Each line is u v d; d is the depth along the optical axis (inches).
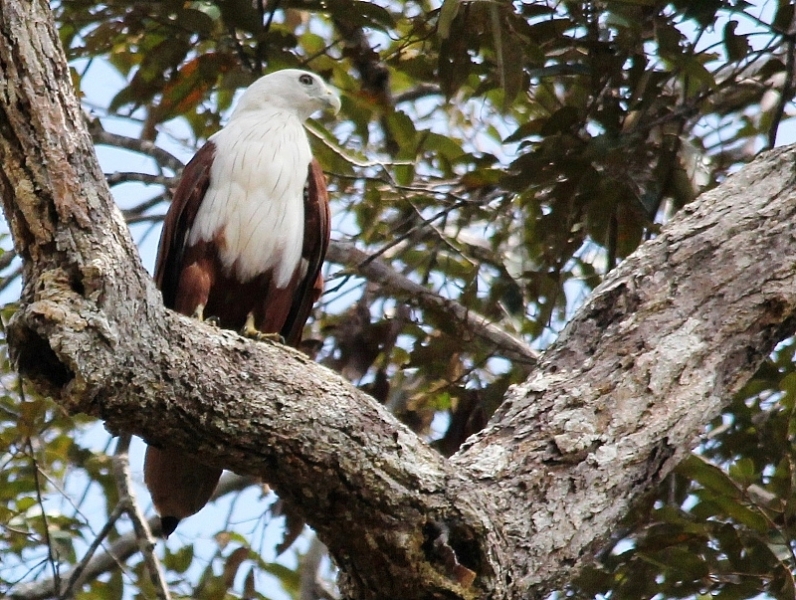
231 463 256.8
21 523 479.2
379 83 530.9
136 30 480.7
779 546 386.6
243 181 417.1
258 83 462.9
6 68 232.7
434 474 264.7
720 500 392.2
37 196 232.2
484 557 260.7
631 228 448.5
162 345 241.4
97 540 441.7
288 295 432.5
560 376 302.4
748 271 310.5
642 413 291.4
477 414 472.7
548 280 477.1
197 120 545.0
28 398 470.0
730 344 304.3
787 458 398.9
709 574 386.9
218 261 419.5
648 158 452.4
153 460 339.3
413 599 262.2
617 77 440.1
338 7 445.4
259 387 253.0
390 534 258.5
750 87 541.3
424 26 475.5
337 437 256.4
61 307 225.0
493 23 376.5
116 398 235.9
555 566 272.7
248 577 467.8
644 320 305.9
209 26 462.3
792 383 393.1
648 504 417.1
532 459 280.8
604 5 426.3
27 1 234.8
